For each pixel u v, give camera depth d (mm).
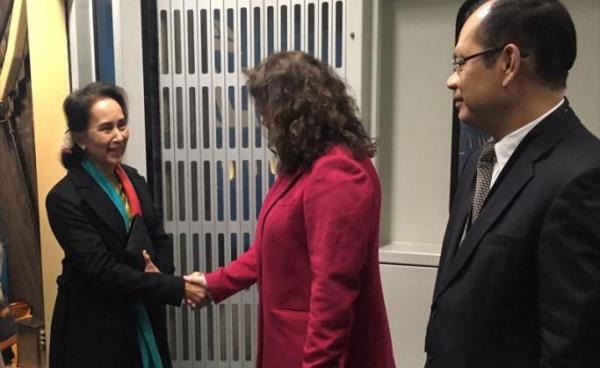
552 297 773
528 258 821
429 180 2002
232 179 1914
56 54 2008
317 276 1058
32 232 2217
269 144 1147
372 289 1183
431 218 2018
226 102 1880
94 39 1955
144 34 1882
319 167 1075
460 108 914
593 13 1771
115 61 1890
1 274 2174
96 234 1514
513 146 881
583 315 745
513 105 866
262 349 1229
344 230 1048
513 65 833
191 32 1872
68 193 1505
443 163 1978
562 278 763
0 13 2168
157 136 1938
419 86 1961
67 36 1997
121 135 1572
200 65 1879
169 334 2025
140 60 1878
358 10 1759
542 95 857
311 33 1801
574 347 750
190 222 1957
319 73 1113
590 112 1817
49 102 2029
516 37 828
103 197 1547
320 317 1053
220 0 1835
